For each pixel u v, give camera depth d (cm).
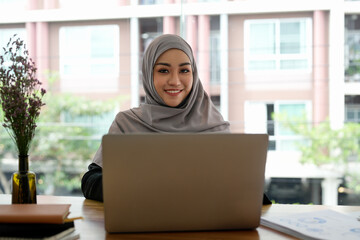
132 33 406
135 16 402
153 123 144
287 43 381
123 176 79
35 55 423
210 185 82
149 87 148
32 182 100
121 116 152
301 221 88
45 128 436
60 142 441
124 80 417
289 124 389
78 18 416
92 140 439
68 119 435
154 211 82
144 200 81
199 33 385
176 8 389
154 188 81
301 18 377
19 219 76
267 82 387
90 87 425
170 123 144
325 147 388
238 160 81
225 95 390
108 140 78
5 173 441
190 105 145
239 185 82
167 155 79
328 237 76
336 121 382
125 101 421
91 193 115
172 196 81
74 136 438
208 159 80
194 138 79
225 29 383
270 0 379
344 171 388
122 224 82
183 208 82
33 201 100
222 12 382
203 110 148
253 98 389
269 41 382
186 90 142
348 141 383
